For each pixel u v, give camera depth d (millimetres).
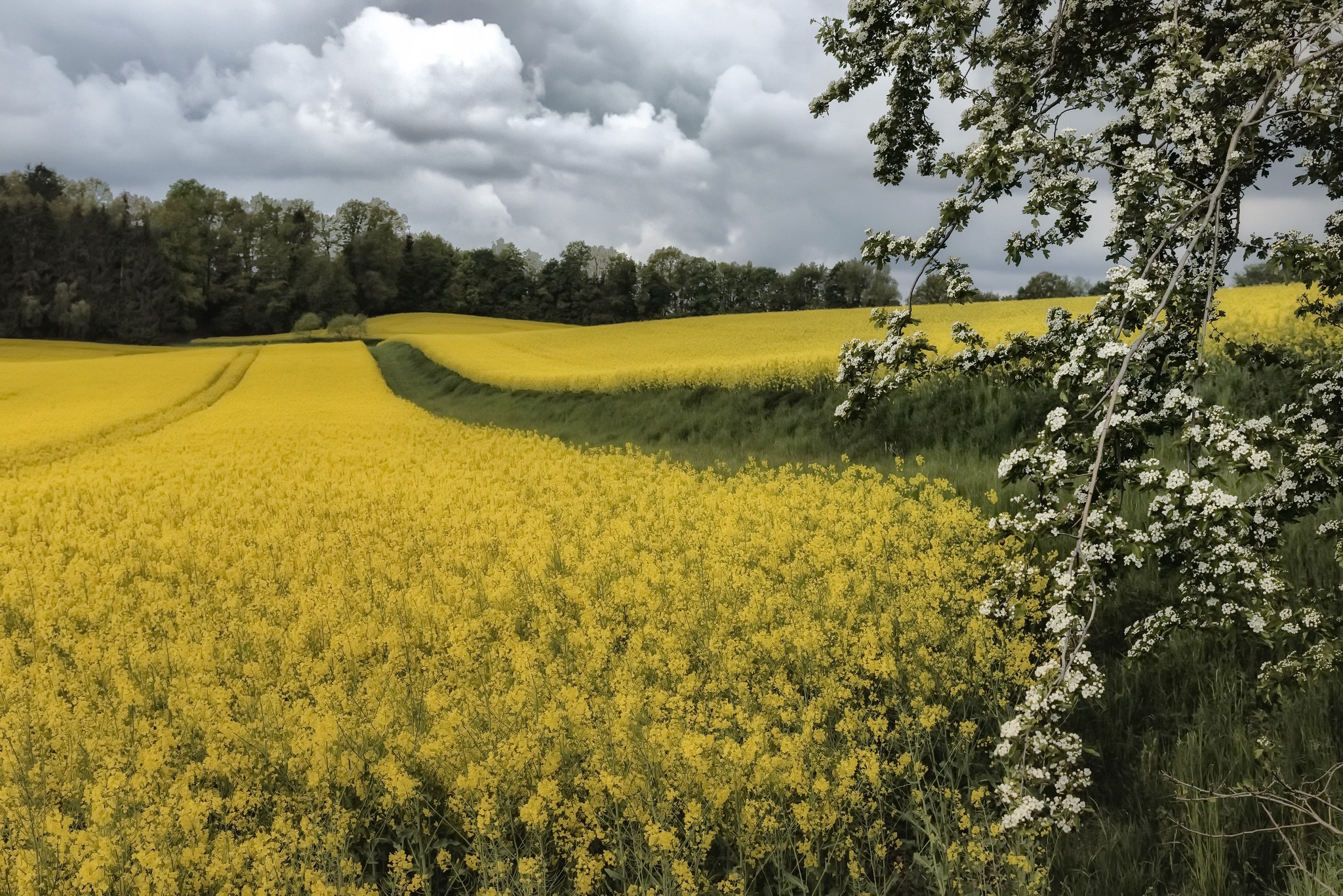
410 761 4246
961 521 7750
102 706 5062
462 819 4000
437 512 10625
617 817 3744
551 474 13914
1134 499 7449
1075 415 3781
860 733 4430
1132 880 3617
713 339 51188
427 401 37281
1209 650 5297
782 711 4590
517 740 4098
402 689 5074
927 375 4883
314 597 6969
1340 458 3738
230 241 119188
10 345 83438
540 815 3570
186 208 115312
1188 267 4121
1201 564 3863
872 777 3764
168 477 14469
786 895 3492
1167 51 4535
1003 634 4777
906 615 5547
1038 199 4082
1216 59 4523
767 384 19859
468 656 5508
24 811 3824
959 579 6516
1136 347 3467
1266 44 3879
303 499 11867
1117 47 4957
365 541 9133
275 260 115875
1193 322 4180
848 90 5277
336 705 4773
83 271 98062
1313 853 3557
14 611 7227
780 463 15047
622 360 40281
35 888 3389
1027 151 4090
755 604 5992
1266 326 13500
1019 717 3232
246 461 16438
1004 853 3600
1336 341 9914
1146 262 4273
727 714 4395
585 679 5004
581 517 10070
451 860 3871
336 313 116750
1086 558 3396
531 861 3314
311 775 3869
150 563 8617
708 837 3547
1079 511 3441
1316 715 4348
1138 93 4277
